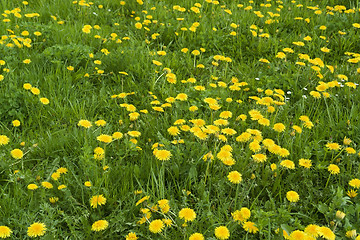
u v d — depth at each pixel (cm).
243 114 350
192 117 349
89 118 353
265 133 334
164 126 340
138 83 409
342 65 454
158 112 358
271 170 285
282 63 458
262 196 280
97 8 566
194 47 494
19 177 265
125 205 259
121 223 245
